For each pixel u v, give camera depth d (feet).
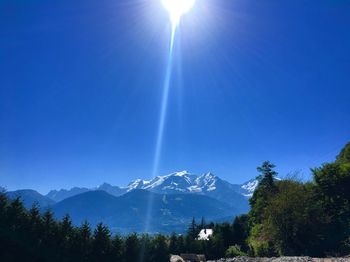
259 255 212.84
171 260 191.52
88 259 147.02
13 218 135.44
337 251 178.50
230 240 341.00
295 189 209.46
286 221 197.16
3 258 116.26
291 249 195.42
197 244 285.02
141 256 167.32
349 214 202.28
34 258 126.62
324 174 217.36
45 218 145.38
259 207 262.26
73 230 150.92
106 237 154.40
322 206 210.79
